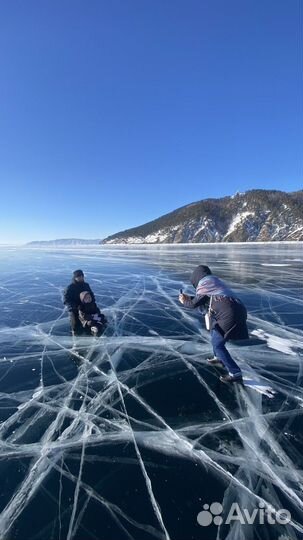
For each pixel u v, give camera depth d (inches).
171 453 111.9
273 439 118.1
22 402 145.8
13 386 160.6
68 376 169.8
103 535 83.8
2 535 84.6
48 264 778.2
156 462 107.9
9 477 103.0
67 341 221.3
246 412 134.5
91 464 107.6
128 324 255.8
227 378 158.9
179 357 190.5
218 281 161.9
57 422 130.4
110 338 224.4
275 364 178.4
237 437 119.5
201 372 170.6
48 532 85.2
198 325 252.1
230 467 105.4
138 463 107.6
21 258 1028.5
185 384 157.9
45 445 117.1
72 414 135.5
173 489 97.3
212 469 104.6
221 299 154.0
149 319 269.3
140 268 655.1
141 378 165.5
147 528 85.4
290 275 512.1
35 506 92.5
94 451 113.5
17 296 376.2
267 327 242.2
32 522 87.9
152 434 121.9
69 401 145.7
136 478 101.3
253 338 218.4
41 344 216.5
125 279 493.7
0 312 302.7
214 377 164.7
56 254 1337.4
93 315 244.7
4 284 461.1
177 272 578.6
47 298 364.2
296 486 98.1
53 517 89.1
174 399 144.9
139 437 120.3
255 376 164.4
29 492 97.2
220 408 137.3
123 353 197.9
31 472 104.8
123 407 139.6
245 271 569.3
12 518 89.1
